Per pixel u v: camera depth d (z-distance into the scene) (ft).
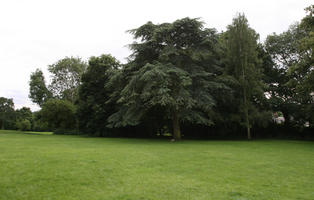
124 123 71.56
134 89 62.49
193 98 64.95
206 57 67.51
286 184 20.06
